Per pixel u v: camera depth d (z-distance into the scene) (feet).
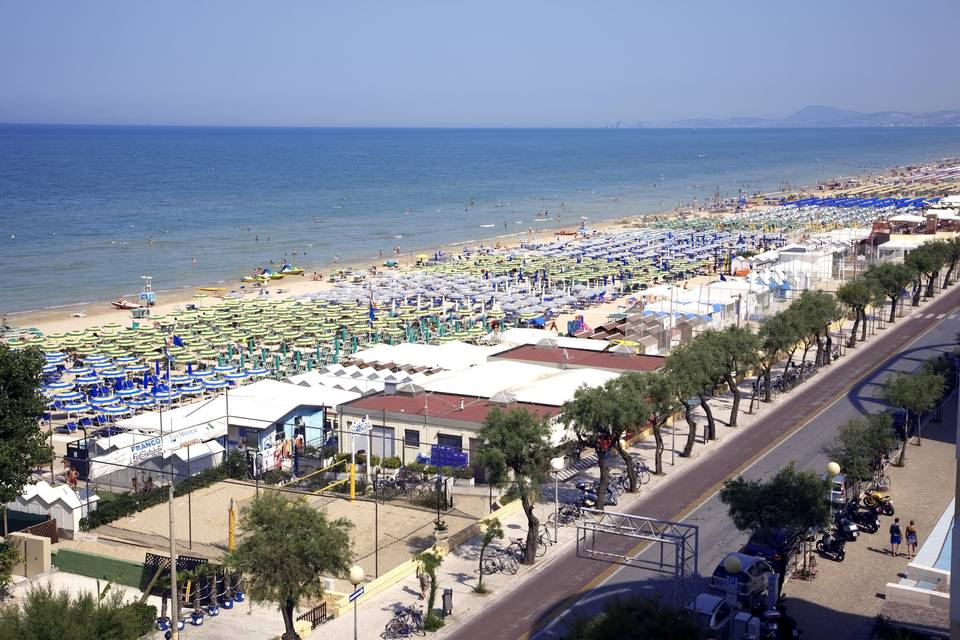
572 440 186.60
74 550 158.71
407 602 145.38
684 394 206.39
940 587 141.79
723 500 153.07
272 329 358.23
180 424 215.92
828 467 152.05
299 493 195.42
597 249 579.89
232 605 144.25
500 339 322.96
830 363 304.09
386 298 427.74
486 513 183.42
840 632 135.13
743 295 355.15
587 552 155.43
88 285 489.26
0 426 163.94
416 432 212.84
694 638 107.04
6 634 104.42
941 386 226.58
